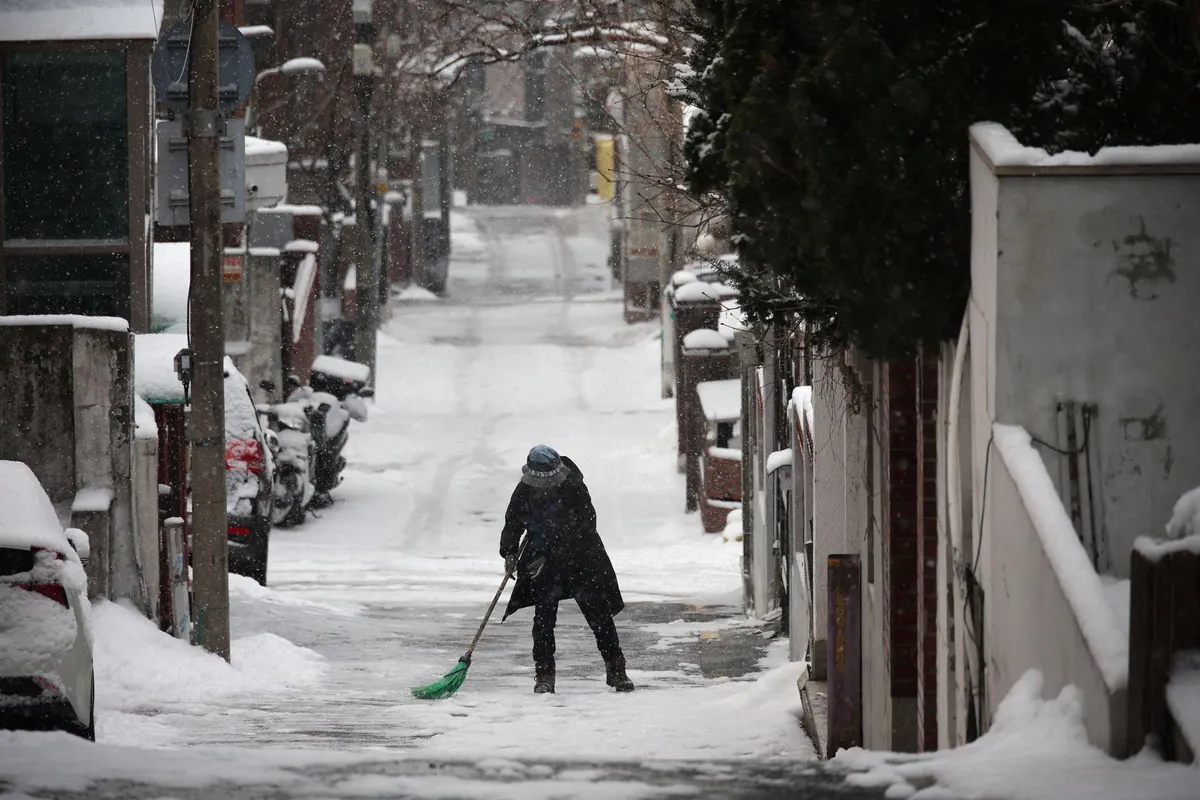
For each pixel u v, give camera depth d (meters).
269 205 84.19
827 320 28.41
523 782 16.81
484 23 67.69
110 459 43.28
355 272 129.38
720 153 25.84
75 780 16.67
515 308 177.50
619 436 117.50
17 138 64.31
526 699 37.81
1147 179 18.92
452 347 152.62
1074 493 19.03
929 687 26.42
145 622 42.34
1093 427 19.05
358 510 94.44
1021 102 22.86
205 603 43.94
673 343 120.75
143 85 64.12
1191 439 19.03
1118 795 14.38
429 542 87.25
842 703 27.67
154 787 16.42
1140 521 19.06
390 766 17.72
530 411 126.88
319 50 132.88
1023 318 19.08
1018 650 18.31
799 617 43.38
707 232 42.03
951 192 22.84
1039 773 15.34
